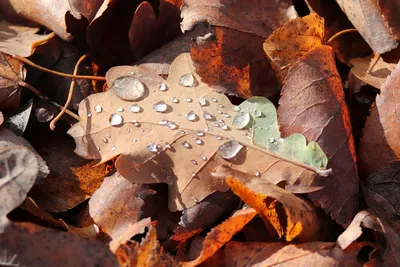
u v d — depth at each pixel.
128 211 0.43
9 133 0.45
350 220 0.43
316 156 0.43
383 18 0.46
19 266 0.41
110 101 0.44
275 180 0.43
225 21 0.45
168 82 0.45
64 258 0.41
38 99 0.46
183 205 0.43
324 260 0.41
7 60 0.46
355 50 0.47
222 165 0.42
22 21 0.49
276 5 0.46
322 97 0.44
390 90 0.44
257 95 0.45
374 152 0.44
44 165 0.44
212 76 0.45
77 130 0.44
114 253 0.41
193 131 0.44
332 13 0.48
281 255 0.42
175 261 0.42
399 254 0.42
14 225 0.41
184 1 0.45
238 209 0.43
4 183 0.41
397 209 0.43
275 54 0.45
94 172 0.45
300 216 0.42
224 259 0.43
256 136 0.43
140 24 0.46
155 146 0.44
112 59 0.47
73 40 0.47
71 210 0.44
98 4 0.47
